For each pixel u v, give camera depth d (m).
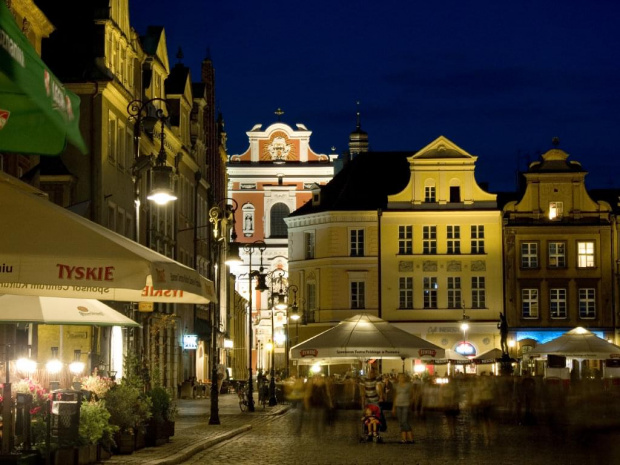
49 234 15.48
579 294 93.44
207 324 82.75
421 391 53.00
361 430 41.91
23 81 11.29
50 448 21.72
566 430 42.38
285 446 32.84
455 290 94.56
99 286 15.39
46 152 12.87
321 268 97.06
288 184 137.88
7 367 20.31
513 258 93.81
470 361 73.50
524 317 93.56
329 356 51.00
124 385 27.81
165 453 27.25
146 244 60.69
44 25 40.12
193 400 69.19
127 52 56.66
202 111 82.25
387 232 95.62
